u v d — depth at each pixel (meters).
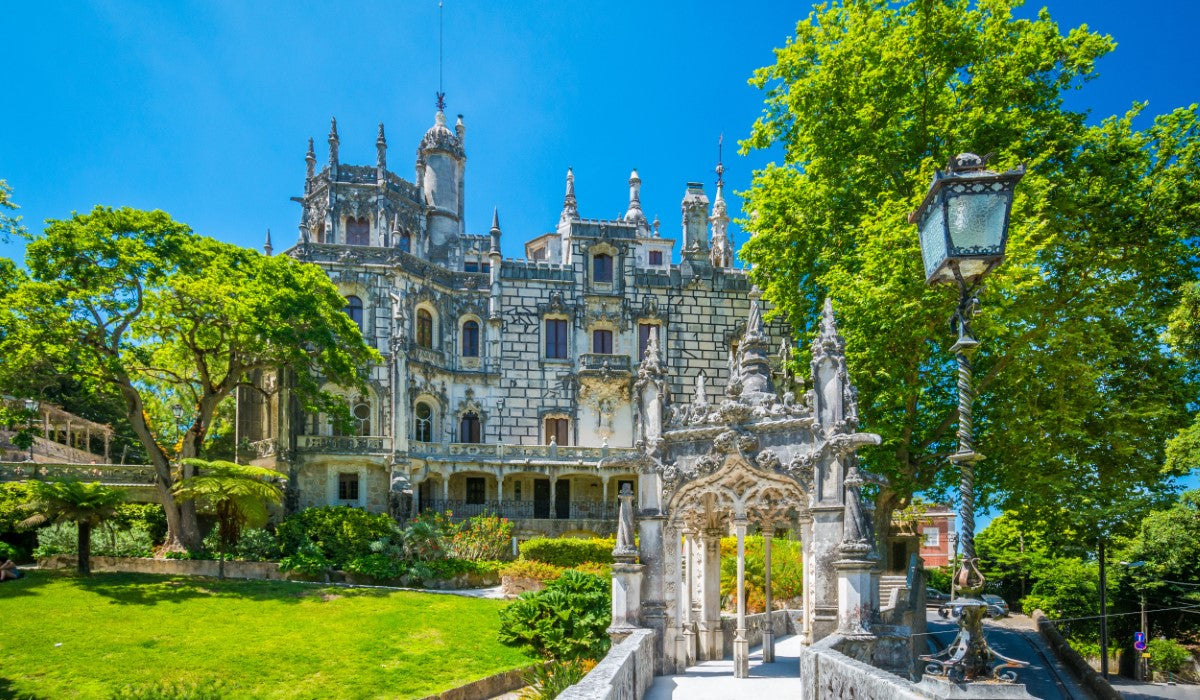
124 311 44.03
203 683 27.98
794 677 21.28
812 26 36.38
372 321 59.50
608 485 63.94
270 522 52.28
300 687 28.28
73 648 30.34
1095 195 30.06
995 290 26.73
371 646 31.66
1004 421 30.83
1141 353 31.50
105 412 68.12
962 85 32.69
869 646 18.73
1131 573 37.81
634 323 65.69
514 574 41.06
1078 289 30.91
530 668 27.89
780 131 37.53
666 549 22.03
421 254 65.94
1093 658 42.72
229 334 45.44
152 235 43.69
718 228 84.25
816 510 20.19
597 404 64.38
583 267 65.88
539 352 64.38
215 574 43.31
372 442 56.19
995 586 58.09
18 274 41.97
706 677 21.22
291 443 55.03
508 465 59.69
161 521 48.09
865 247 29.66
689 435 22.03
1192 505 25.80
